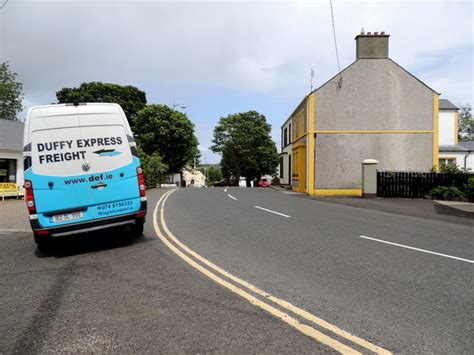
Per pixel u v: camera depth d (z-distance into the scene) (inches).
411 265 220.5
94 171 265.1
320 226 359.3
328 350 120.0
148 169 1182.9
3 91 1630.2
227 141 2420.0
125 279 194.4
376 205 562.6
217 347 122.0
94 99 1859.0
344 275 199.9
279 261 228.2
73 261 234.7
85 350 121.3
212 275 199.3
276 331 133.5
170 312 150.7
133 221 277.7
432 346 122.7
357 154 809.5
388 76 811.4
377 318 144.6
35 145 252.1
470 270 210.5
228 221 387.2
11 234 344.2
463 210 504.7
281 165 1444.4
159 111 1813.5
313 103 811.4
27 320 145.6
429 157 807.7
